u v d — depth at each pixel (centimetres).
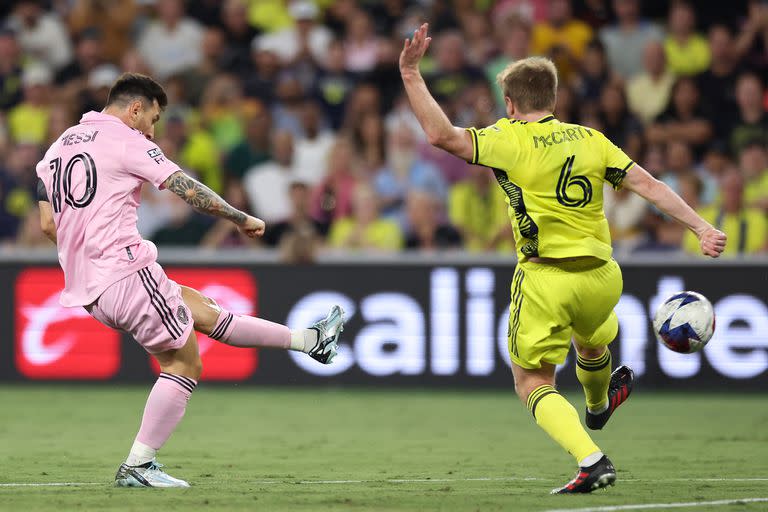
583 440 1909
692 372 4338
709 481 2236
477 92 5181
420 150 5197
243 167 5203
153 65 5956
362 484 2178
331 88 5609
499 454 2811
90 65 5831
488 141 1972
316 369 4478
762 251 4528
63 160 2038
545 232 1975
